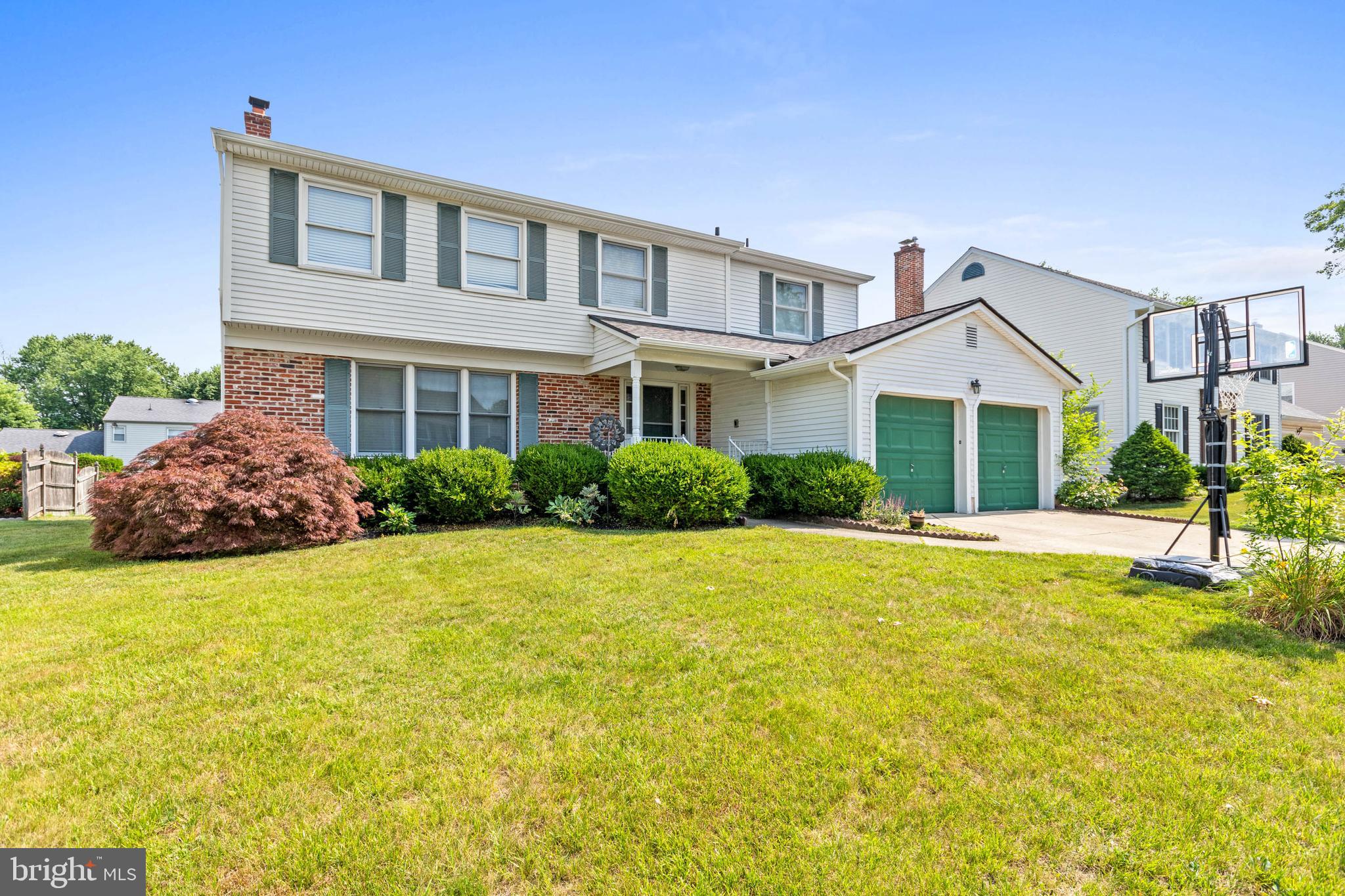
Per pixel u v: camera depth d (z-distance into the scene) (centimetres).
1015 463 1371
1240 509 1372
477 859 229
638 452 987
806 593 553
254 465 818
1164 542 879
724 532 888
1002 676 380
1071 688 364
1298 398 3069
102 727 325
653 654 418
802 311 1597
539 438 1258
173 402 3828
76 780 277
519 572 652
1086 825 247
